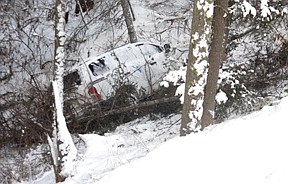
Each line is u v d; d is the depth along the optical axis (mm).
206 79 8633
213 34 9180
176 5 20719
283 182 5020
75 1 22938
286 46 13148
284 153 5457
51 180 10875
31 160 13398
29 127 14234
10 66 19656
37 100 14328
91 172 8961
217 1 9078
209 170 5430
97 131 14625
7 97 15617
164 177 5453
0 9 22344
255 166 5359
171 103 14250
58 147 9984
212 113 9297
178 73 10938
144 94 14617
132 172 5645
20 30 21750
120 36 19938
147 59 14914
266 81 12836
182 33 18625
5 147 14625
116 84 14438
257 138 5758
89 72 14570
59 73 12445
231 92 11570
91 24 21594
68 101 14414
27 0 23047
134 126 13422
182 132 8781
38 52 21219
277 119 6000
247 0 11000
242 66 11867
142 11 20766
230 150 5656
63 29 12516
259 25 11867
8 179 12531
